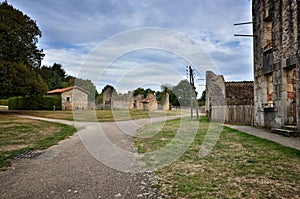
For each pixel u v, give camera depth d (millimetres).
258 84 10422
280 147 5363
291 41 7641
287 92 8203
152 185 3125
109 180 3352
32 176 3553
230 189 2910
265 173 3510
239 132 8508
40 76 22547
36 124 11992
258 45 10320
